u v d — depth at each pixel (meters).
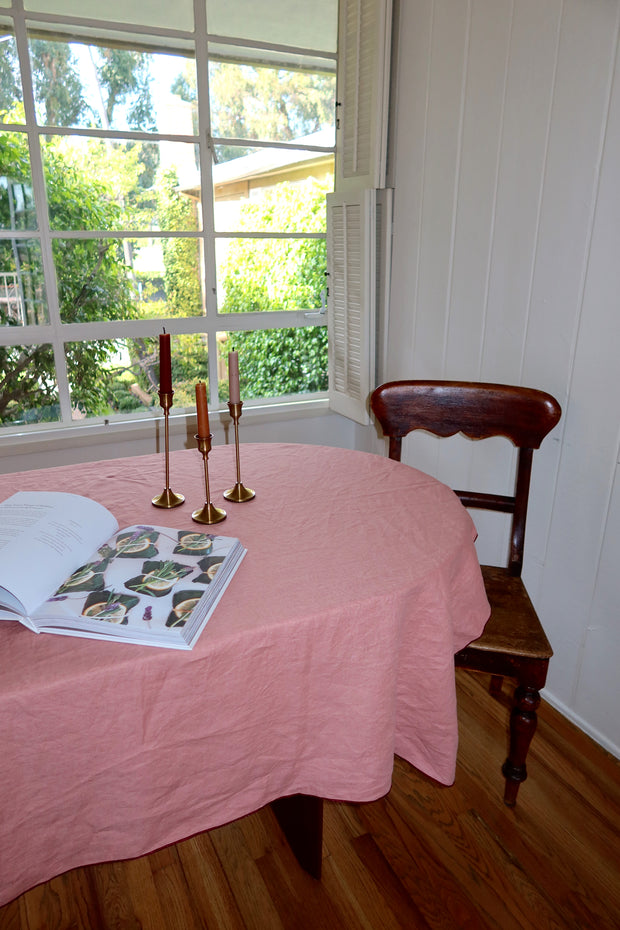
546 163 1.55
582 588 1.61
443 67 1.85
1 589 0.86
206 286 2.36
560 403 1.61
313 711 0.93
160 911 1.20
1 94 1.96
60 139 2.05
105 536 1.02
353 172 2.28
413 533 1.09
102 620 0.81
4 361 2.14
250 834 1.36
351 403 2.43
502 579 1.49
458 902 1.21
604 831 1.37
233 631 0.83
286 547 1.04
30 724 0.73
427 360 2.13
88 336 2.21
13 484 1.29
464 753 1.56
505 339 1.77
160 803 0.84
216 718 0.84
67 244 2.13
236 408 1.16
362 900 1.22
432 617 0.99
